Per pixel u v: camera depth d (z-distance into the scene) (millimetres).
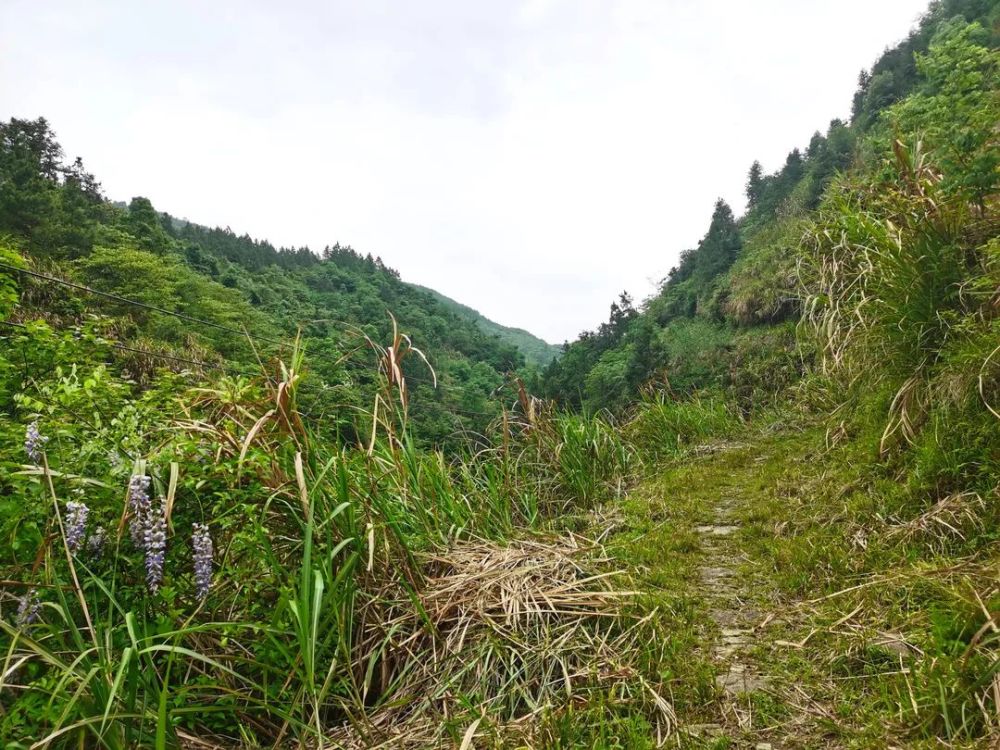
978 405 3596
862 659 2498
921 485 3650
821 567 3477
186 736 2350
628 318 54406
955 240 4348
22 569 2336
